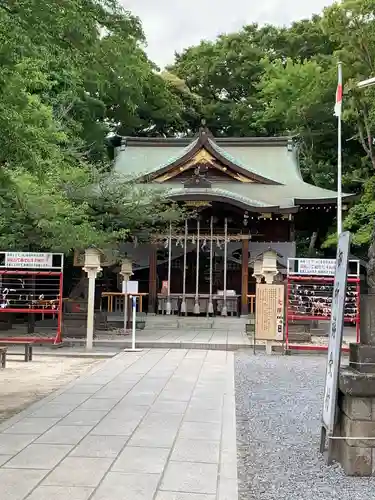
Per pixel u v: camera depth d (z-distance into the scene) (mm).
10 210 14016
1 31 6215
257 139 31125
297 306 14016
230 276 24797
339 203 21094
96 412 6660
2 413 6762
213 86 40281
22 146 7195
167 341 14484
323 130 31109
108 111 32812
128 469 4508
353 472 4590
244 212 22812
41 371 10406
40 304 14898
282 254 24500
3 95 7020
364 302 4961
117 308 23469
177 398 7617
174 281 25078
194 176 23156
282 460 5047
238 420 6707
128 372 9969
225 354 13016
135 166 29812
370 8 19734
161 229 21875
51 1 6211
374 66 20562
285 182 27594
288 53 37031
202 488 4109
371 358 4758
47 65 10055
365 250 24328
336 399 4828
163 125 37656
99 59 7066
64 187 17453
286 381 9617
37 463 4613
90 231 15172
